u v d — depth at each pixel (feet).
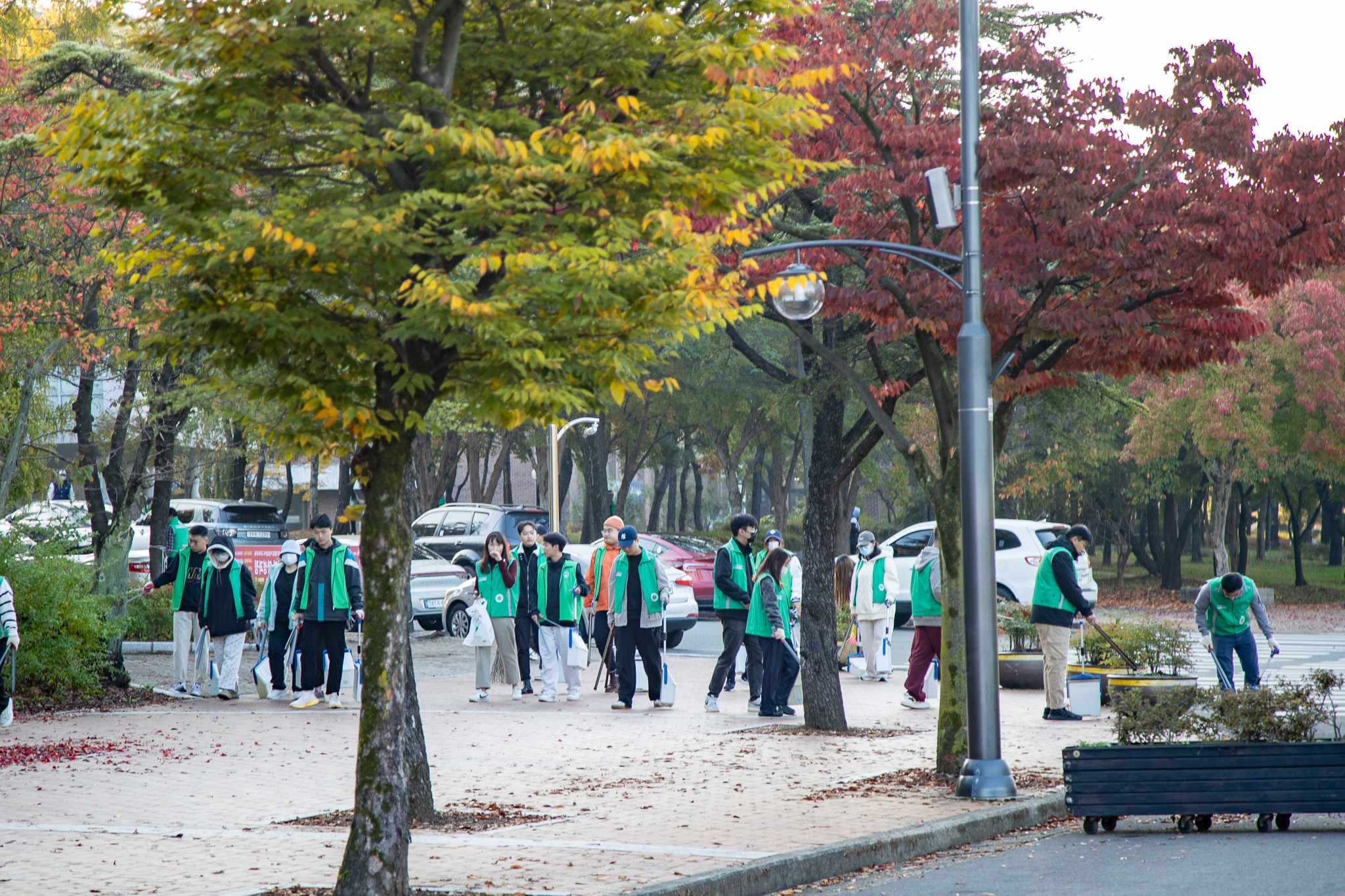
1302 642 123.85
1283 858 38.45
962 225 48.29
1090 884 35.17
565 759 55.98
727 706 76.23
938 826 41.60
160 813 43.65
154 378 86.28
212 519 121.19
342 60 32.40
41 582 75.41
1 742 60.54
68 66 72.54
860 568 90.84
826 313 53.06
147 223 30.30
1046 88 52.19
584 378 29.78
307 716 71.10
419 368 31.01
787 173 32.27
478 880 33.37
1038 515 235.40
